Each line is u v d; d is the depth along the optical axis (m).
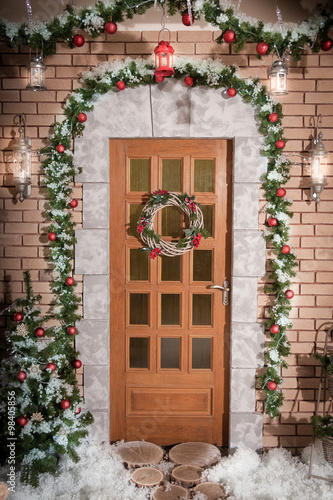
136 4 2.86
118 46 3.02
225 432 3.28
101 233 3.11
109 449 3.08
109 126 3.06
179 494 2.73
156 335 3.27
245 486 2.78
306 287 3.16
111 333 3.25
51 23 2.95
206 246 3.22
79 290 3.15
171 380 3.27
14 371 2.96
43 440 2.90
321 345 3.17
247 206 3.08
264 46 2.82
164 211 3.21
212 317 3.26
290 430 3.20
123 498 2.66
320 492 2.72
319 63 3.04
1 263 3.16
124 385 3.28
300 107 3.06
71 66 3.04
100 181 3.08
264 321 3.15
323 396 3.16
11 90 3.07
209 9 2.86
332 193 3.11
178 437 3.27
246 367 3.15
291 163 3.04
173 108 3.04
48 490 2.73
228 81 2.95
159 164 3.18
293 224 3.12
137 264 3.25
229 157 3.17
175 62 2.96
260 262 3.11
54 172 3.03
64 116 3.09
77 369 3.18
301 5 2.97
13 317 2.90
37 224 3.14
